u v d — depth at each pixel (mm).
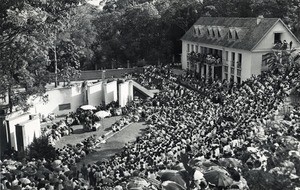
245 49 59125
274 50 56750
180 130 35875
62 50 75500
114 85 59062
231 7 85312
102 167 28859
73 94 55438
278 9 76812
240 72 61688
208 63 66875
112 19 97312
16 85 45875
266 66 58688
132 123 48594
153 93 61688
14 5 29562
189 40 77438
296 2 76625
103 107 54812
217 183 16766
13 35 30688
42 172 25500
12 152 35969
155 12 92625
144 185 18719
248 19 63812
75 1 32344
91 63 90312
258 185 16938
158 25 91875
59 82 69188
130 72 78812
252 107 39344
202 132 33719
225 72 66500
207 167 19547
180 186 16234
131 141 41469
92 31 88938
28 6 29266
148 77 71438
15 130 38219
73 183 23688
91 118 47938
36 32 30750
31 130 39250
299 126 29609
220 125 34906
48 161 31672
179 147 29625
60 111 54562
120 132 45156
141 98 61219
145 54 92875
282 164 18812
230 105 43719
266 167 19734
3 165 27375
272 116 34938
